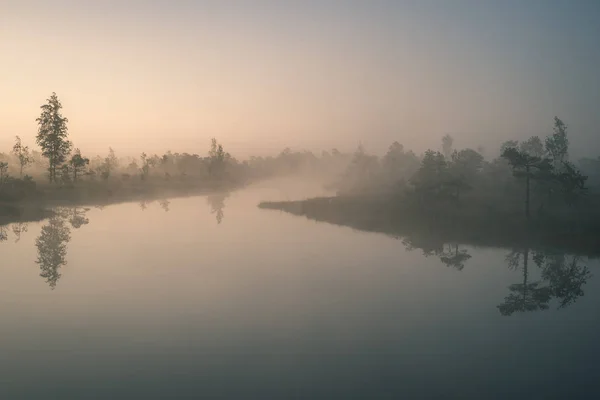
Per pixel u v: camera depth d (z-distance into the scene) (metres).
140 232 56.78
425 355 20.12
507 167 81.88
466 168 78.44
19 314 25.56
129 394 16.53
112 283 32.38
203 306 27.17
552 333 22.95
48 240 50.56
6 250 44.66
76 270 36.22
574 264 38.47
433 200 63.81
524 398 16.30
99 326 23.75
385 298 29.03
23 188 84.44
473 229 52.19
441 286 32.00
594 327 23.89
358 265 38.62
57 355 20.03
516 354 20.27
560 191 55.25
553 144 74.94
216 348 20.94
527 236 47.78
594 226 47.00
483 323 24.52
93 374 18.17
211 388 17.05
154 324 24.05
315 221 67.81
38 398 16.12
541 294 30.23
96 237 52.75
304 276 34.62
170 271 36.03
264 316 25.53
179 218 72.12
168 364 19.14
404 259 41.16
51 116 101.38
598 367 18.88
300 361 19.48
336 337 22.38
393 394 16.55
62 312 25.88
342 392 16.75
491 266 38.25
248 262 39.59
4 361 19.42
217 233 56.25
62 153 105.25
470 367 19.02
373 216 65.31
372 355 20.16
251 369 18.73
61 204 89.88
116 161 184.12
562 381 17.62
